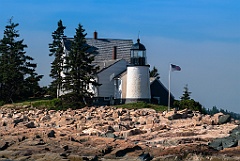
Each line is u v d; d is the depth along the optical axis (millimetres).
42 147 50031
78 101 94312
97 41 116875
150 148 48344
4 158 48625
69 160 46656
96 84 97688
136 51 98188
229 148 47438
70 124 68438
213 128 58344
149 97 97688
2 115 80312
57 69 114125
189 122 63969
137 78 96875
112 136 55188
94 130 58125
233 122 62719
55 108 93750
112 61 108188
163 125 60406
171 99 102750
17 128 62125
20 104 103375
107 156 47750
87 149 48938
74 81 95312
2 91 111500
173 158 45781
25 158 47969
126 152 48031
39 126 66625
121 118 68938
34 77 113875
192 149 46844
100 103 101562
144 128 60781
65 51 112562
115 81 103938
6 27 112938
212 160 44531
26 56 112938
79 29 98812
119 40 118750
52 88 115062
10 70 109812
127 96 97625
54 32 124812
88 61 98062
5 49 112312
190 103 90438
